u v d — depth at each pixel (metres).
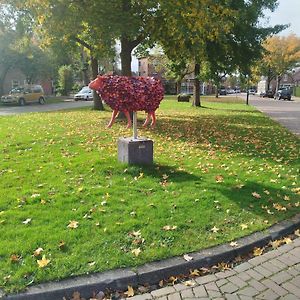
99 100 22.91
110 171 6.79
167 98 47.97
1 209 5.01
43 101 36.44
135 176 6.57
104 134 11.37
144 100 7.01
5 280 3.38
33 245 3.97
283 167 7.65
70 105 32.03
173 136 11.46
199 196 5.56
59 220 4.63
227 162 7.96
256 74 32.25
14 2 12.67
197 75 27.34
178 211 5.00
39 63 40.22
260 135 12.66
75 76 64.50
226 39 19.17
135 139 7.21
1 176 6.54
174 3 11.59
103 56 15.60
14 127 13.22
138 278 3.54
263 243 4.35
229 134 12.59
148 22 13.21
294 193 5.93
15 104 33.53
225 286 3.52
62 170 6.94
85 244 4.04
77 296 3.32
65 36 14.07
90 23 12.02
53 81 59.91
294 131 14.38
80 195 5.54
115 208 5.05
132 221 4.62
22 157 8.08
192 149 9.36
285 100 49.84
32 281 3.39
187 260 3.80
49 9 11.98
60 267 3.59
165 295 3.38
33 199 5.34
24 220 4.64
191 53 14.77
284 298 3.32
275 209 5.22
